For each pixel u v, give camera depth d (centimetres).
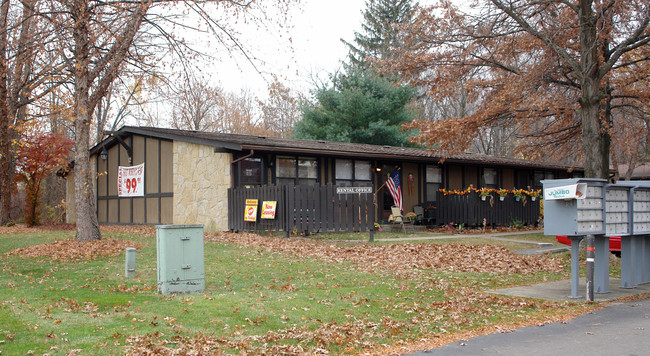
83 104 1470
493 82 1728
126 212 2317
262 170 1862
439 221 2166
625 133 2127
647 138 1997
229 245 1412
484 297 899
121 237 1644
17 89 2144
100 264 1136
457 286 991
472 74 1733
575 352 593
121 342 584
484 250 1466
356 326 690
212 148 1855
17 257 1249
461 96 3922
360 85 3475
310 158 2000
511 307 838
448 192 2131
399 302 839
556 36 1528
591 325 729
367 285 962
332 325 690
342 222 1552
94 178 2562
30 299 797
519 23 1493
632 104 1770
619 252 1425
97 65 1470
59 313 709
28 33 1773
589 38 1414
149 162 2166
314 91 3869
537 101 1522
